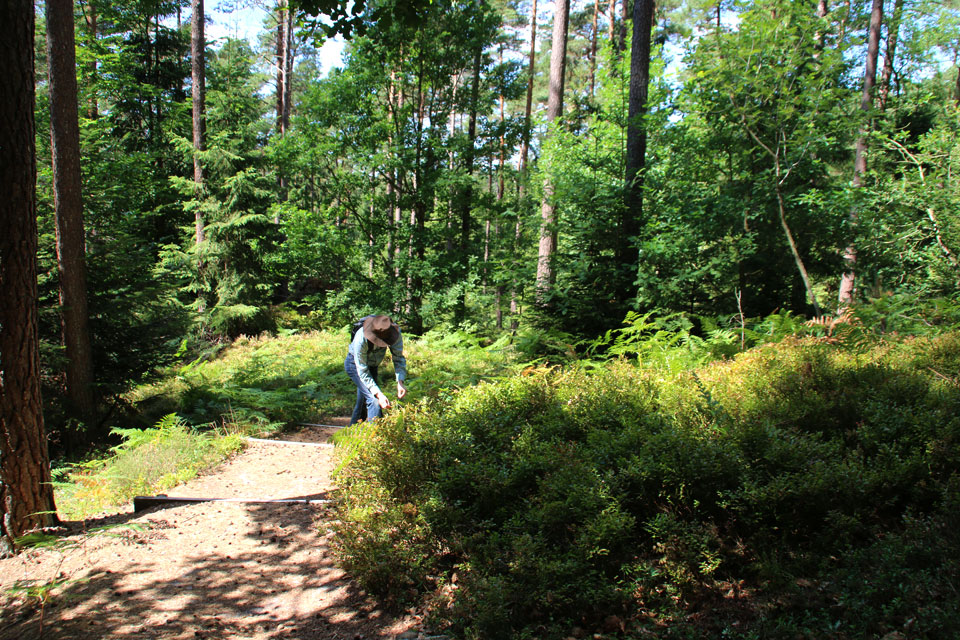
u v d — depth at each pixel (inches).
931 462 148.2
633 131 441.4
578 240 447.2
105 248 366.6
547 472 159.0
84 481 246.4
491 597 122.2
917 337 274.4
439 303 703.7
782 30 365.4
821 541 132.9
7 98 161.6
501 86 735.7
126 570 156.9
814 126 391.9
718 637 116.7
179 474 228.1
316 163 715.4
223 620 134.6
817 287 640.4
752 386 202.1
